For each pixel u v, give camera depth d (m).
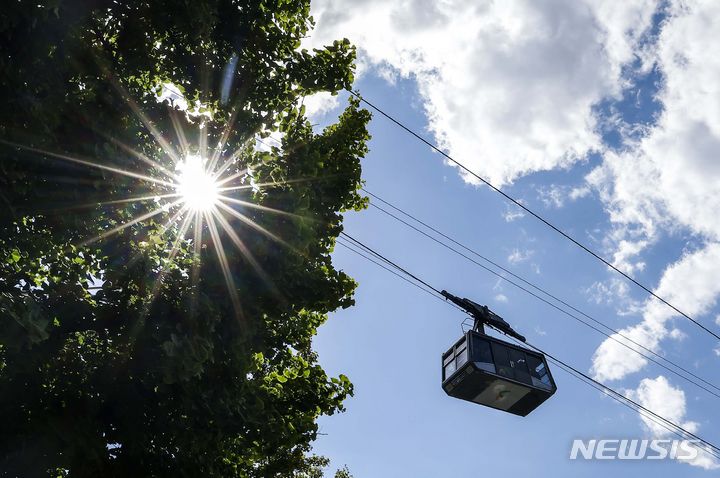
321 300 9.57
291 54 9.91
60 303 8.16
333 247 10.67
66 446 7.41
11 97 6.94
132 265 8.14
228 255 8.75
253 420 8.68
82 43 7.93
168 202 8.70
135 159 8.28
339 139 10.63
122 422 8.21
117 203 8.09
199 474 8.57
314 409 10.09
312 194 9.73
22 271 7.72
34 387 7.84
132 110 8.55
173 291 8.42
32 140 7.17
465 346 14.08
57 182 7.59
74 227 7.77
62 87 7.57
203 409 8.33
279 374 10.37
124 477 8.09
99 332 8.36
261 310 9.02
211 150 9.26
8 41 7.06
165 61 9.33
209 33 8.67
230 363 8.65
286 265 9.00
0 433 7.34
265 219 9.02
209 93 9.50
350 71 10.24
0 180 6.94
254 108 9.69
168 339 7.99
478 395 14.23
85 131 7.89
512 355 14.34
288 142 9.99
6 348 7.44
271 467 10.87
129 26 8.59
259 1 9.41
